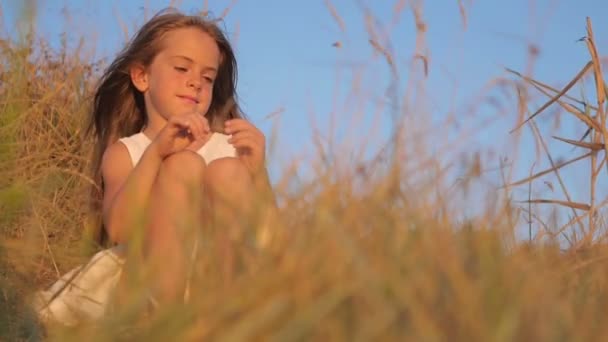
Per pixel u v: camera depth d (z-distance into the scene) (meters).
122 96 3.34
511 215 1.61
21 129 3.43
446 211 1.44
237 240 1.41
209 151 3.07
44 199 2.89
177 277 1.71
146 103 3.21
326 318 1.09
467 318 1.05
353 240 1.24
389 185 1.43
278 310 1.11
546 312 1.11
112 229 2.57
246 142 2.74
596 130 2.62
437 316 1.08
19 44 3.04
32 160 3.49
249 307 1.16
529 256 1.52
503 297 1.14
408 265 1.18
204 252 1.48
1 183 2.40
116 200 2.55
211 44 3.15
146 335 1.24
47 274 2.60
